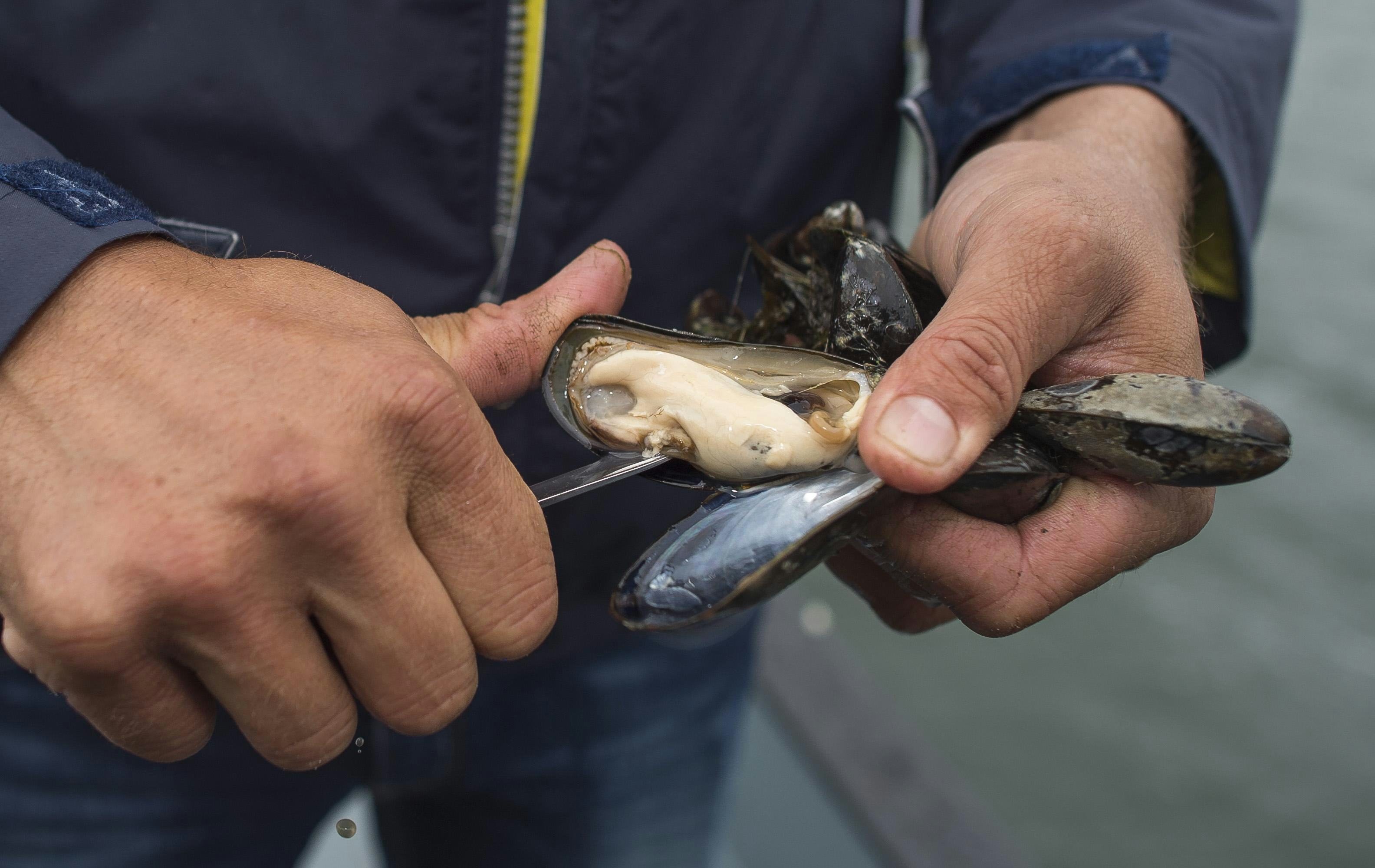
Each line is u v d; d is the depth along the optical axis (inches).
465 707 14.1
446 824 24.6
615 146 18.6
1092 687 62.8
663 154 19.0
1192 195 18.4
